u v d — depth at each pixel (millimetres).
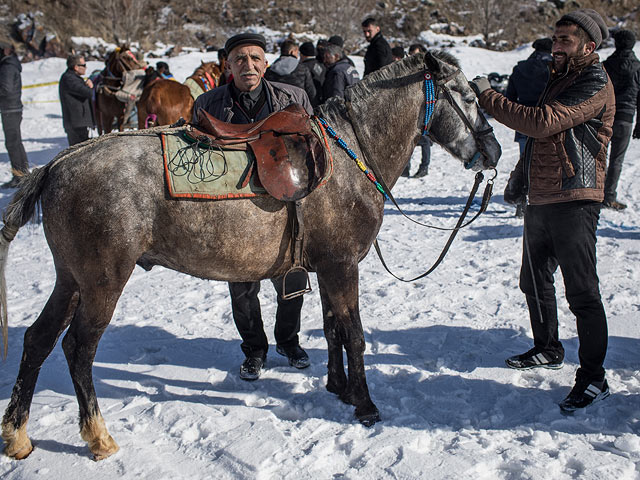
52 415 3166
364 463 2711
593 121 3035
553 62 3123
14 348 4039
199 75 9148
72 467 2768
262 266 2938
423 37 24500
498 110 3061
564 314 4254
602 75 3008
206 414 3158
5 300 2797
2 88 8586
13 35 22922
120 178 2623
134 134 2781
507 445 2814
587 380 3129
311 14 25875
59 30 23344
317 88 8945
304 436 2951
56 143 12484
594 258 3129
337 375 3346
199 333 4230
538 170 3164
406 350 3875
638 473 2568
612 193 6738
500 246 5828
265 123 2906
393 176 3197
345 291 3025
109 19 24406
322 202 2889
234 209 2756
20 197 2736
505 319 4242
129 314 4566
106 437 2842
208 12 25891
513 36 25016
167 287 5137
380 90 3092
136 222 2652
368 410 3082
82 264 2658
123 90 9141
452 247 5879
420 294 4742
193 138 2762
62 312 2881
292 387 3502
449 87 3066
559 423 2979
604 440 2814
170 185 2662
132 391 3482
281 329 3686
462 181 8836
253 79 3178
